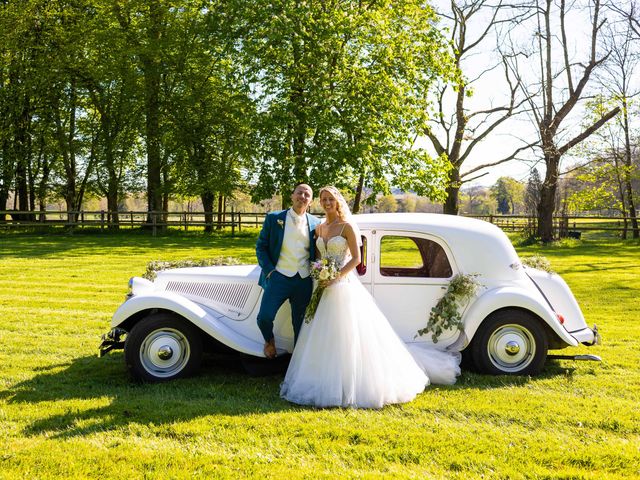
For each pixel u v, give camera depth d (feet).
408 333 18.07
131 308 16.84
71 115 95.14
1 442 12.55
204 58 89.45
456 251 18.15
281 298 16.96
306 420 14.16
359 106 69.15
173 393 16.22
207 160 92.07
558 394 16.40
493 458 12.00
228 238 79.41
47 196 104.42
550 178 76.69
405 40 72.43
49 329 24.54
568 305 19.03
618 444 12.85
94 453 11.98
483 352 18.01
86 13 92.63
